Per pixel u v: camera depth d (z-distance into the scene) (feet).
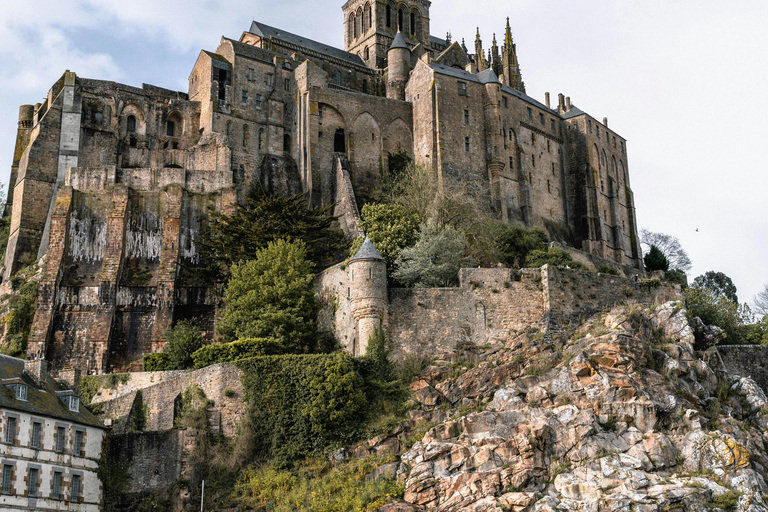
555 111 414.41
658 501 189.78
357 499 195.93
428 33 456.86
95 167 296.30
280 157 346.33
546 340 235.81
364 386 221.05
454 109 348.79
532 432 205.98
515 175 359.46
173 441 210.38
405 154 353.10
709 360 240.53
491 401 218.79
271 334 243.40
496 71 483.51
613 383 215.31
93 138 325.62
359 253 242.17
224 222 299.38
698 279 441.68
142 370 266.16
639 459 201.77
